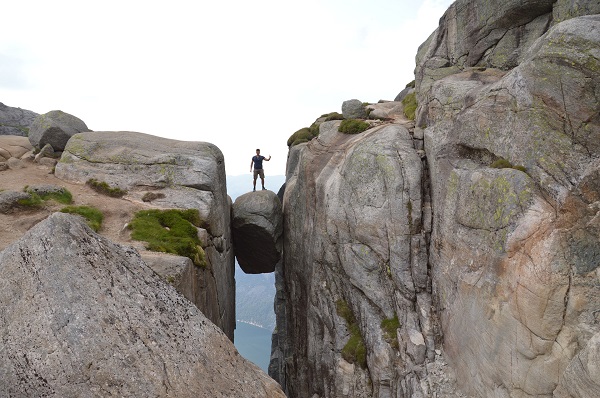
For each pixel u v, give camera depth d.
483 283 14.54
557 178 12.99
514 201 13.66
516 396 12.50
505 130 15.80
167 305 9.56
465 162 18.28
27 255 9.00
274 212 33.69
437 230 19.20
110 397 7.64
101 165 26.20
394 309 20.50
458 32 27.03
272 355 47.09
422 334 18.34
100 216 20.78
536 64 14.92
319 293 26.22
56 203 21.03
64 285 8.49
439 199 19.45
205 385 8.73
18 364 7.82
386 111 32.84
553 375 11.30
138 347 8.38
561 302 11.22
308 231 29.22
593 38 13.53
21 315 8.35
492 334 13.72
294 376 32.22
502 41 23.67
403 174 21.17
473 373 14.84
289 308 34.84
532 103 14.73
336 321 23.58
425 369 17.03
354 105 32.28
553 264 11.45
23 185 23.75
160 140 29.36
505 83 16.38
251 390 9.39
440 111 21.81
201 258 19.41
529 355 12.02
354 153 23.89
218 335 9.94
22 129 60.38
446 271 17.78
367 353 20.89
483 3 24.44
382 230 21.23
